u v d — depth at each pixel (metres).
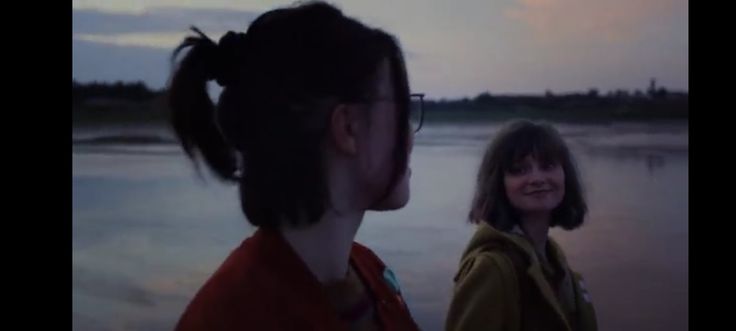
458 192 4.07
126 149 3.95
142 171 3.85
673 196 3.87
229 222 3.72
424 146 4.21
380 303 0.96
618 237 3.73
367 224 4.05
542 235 1.93
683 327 3.19
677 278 3.45
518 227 1.88
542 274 1.81
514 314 1.76
